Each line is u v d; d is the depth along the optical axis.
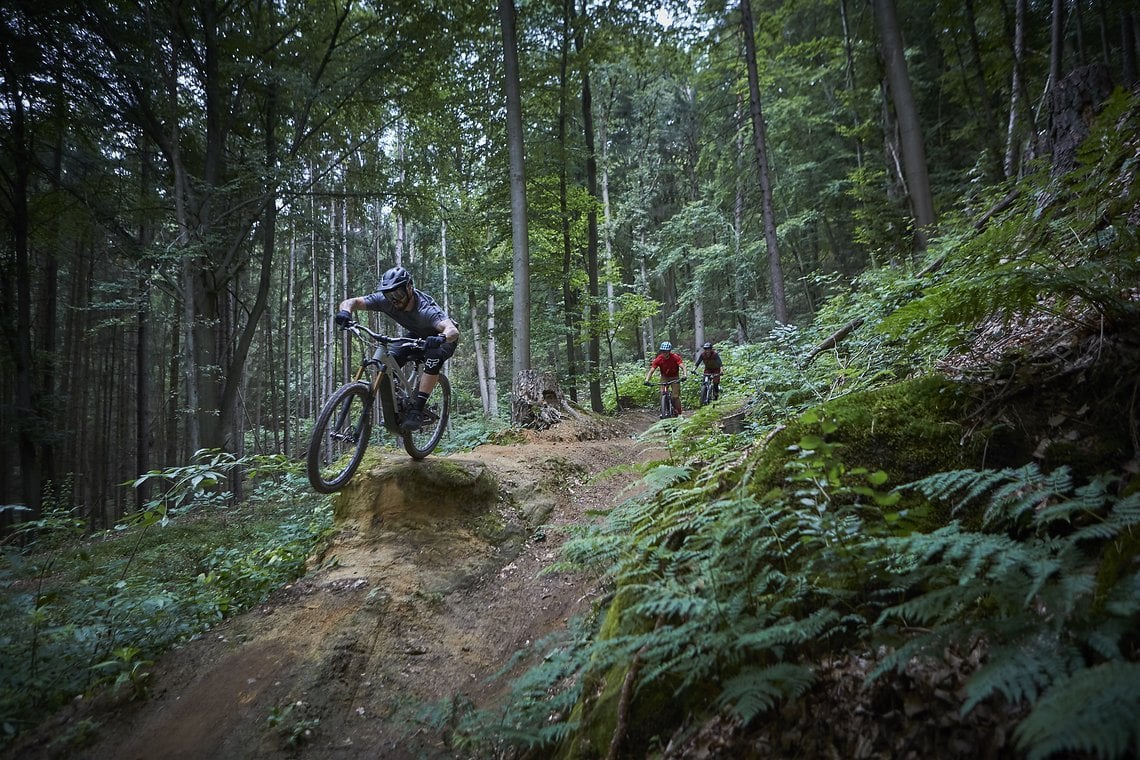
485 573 5.09
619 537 3.14
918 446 2.57
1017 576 1.70
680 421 4.62
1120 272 2.64
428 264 26.36
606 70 22.05
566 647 3.18
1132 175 3.24
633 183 27.45
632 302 16.17
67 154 13.81
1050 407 2.42
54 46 11.73
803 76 19.66
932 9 15.98
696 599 2.14
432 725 3.26
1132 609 1.42
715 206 24.16
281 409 37.28
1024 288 2.45
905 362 3.91
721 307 28.97
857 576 2.16
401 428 5.22
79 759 3.06
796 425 2.90
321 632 4.04
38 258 18.17
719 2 13.95
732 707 2.02
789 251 24.92
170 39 13.11
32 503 13.98
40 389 15.30
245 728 3.26
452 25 14.31
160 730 3.25
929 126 17.70
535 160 15.20
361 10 16.41
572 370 16.72
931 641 1.62
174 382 20.14
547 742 2.57
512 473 6.65
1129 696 1.09
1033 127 8.90
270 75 14.09
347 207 20.41
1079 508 1.85
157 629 4.11
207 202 13.69
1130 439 2.16
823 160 21.69
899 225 11.51
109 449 25.09
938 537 1.88
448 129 15.98
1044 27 12.14
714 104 23.47
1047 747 1.09
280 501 9.47
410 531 5.31
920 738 1.59
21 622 3.87
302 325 33.25
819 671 1.95
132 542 7.76
